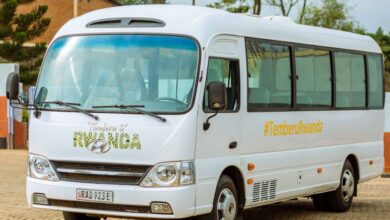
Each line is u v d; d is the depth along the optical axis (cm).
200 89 1050
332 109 1464
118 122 1045
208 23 1102
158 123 1033
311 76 1395
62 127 1073
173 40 1073
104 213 1044
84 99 1078
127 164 1035
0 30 3884
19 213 1379
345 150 1511
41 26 4012
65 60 1113
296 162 1325
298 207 1587
